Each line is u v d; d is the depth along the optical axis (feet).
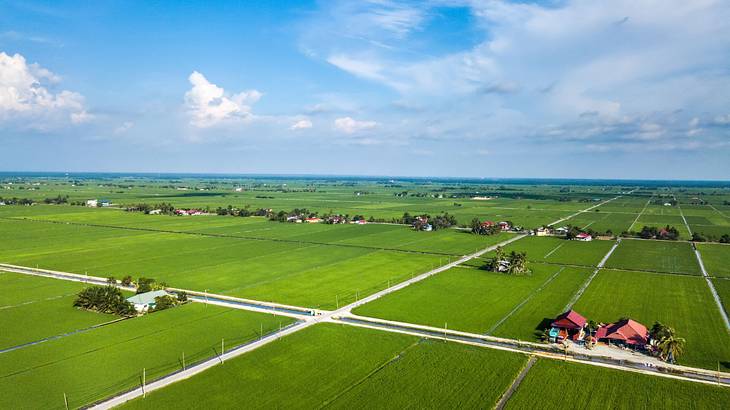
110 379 201.98
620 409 181.57
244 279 381.40
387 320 281.33
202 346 238.27
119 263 440.86
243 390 193.36
